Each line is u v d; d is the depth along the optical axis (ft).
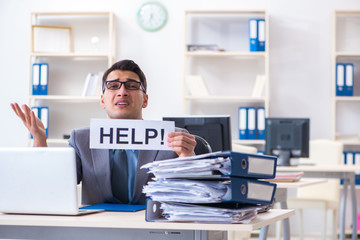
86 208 5.64
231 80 18.90
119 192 6.40
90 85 18.51
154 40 19.04
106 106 6.44
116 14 19.11
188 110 18.94
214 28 18.94
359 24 18.69
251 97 17.87
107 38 19.19
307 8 18.72
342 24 18.76
